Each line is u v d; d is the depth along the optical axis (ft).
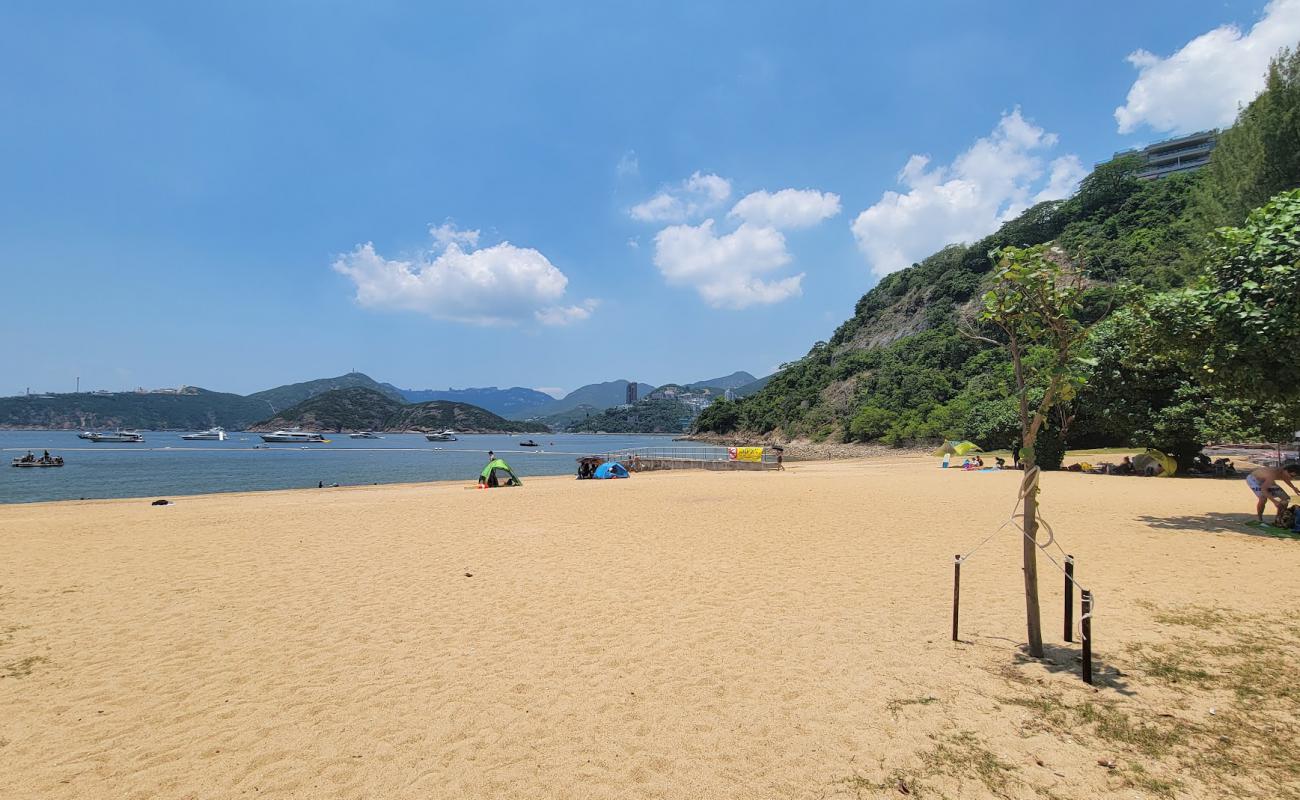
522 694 15.34
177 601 24.21
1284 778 10.84
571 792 11.06
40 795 11.24
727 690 15.31
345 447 351.87
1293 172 82.38
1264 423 61.11
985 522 41.42
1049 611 21.06
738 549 33.42
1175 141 351.87
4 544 37.42
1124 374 73.72
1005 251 16.53
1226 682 14.85
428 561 31.30
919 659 16.98
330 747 12.87
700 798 10.81
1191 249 122.93
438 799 10.91
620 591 24.99
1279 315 29.91
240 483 124.47
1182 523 38.09
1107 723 13.01
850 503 53.62
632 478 100.73
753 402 458.09
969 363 269.23
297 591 25.59
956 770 11.45
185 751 12.80
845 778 11.32
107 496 100.27
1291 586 23.39
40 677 16.81
